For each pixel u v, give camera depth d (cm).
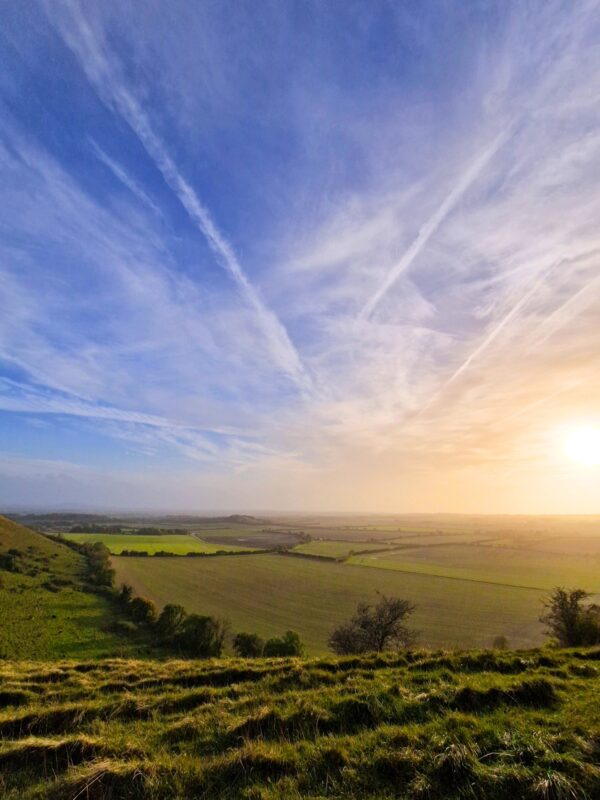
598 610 3284
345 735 887
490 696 1062
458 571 13612
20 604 6450
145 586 9150
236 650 5031
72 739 873
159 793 691
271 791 684
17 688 1316
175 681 1391
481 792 669
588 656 1638
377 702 1037
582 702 1044
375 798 668
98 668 1677
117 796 693
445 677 1312
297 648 4775
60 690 1316
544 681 1145
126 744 870
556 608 3394
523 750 776
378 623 4031
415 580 11738
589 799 648
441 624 7212
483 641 6250
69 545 14500
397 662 1563
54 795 695
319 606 8438
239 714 1024
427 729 888
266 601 8625
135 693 1277
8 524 12375
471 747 792
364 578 11831
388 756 765
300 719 955
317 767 750
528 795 656
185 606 7675
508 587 10969
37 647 4800
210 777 727
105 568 9550
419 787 679
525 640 6344
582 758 751
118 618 6369
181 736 921
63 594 7481
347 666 1520
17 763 811
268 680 1326
